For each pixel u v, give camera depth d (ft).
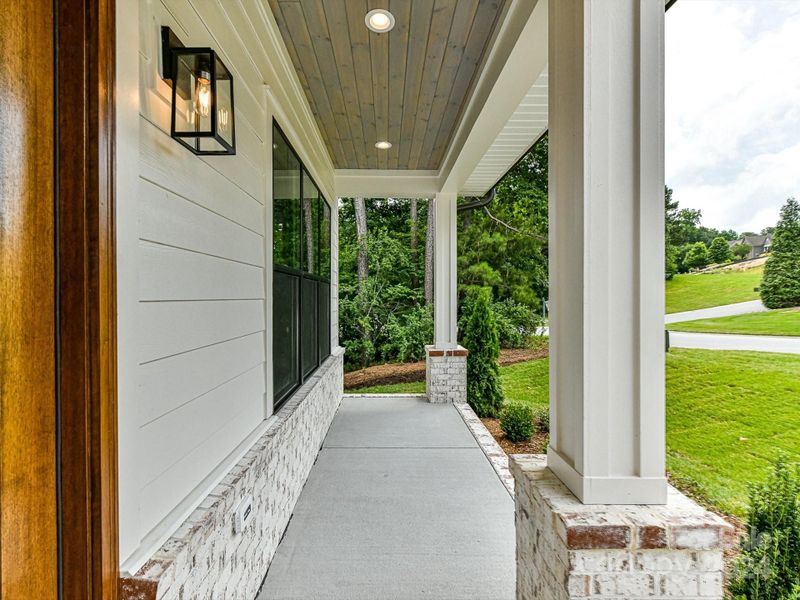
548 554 4.75
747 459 5.67
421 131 14.92
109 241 3.56
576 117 5.02
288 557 8.05
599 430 4.73
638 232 4.78
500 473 12.09
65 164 3.37
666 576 4.24
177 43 4.91
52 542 3.28
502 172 19.54
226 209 6.43
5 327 2.89
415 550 8.34
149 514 4.26
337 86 11.62
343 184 19.93
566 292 5.31
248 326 7.48
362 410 19.02
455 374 20.38
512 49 8.08
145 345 4.19
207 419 5.70
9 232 2.93
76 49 3.36
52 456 3.30
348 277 39.34
